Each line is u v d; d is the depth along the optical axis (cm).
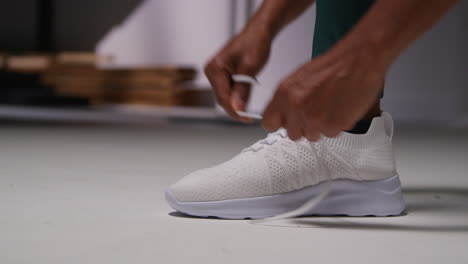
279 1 102
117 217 95
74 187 126
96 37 783
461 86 514
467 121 498
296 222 94
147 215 97
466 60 511
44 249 73
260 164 97
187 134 321
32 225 87
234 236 83
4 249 73
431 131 404
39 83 753
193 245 76
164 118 478
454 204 114
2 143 238
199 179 96
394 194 101
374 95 67
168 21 723
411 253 75
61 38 810
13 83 745
